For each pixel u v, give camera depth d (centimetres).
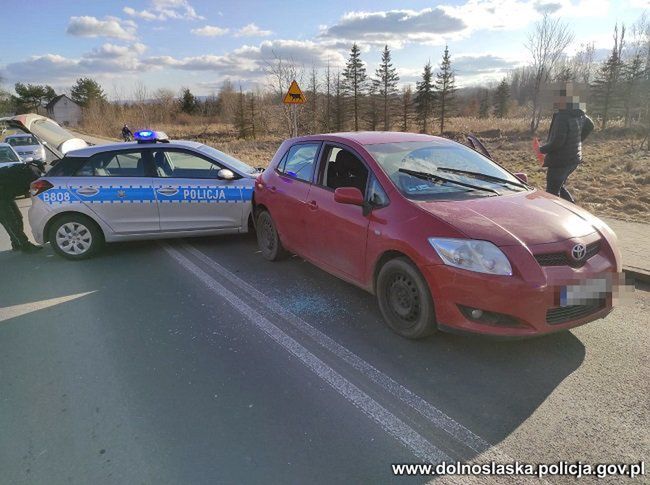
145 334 411
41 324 440
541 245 324
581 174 1211
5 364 368
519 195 403
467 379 327
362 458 256
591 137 2628
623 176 1130
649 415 283
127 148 655
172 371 349
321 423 286
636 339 371
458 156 464
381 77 5969
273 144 3553
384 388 319
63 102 9944
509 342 373
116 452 267
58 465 258
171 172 660
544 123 3803
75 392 326
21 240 692
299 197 503
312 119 4519
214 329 415
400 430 278
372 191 411
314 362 355
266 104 4662
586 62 3834
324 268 484
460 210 360
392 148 448
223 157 713
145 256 649
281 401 308
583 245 333
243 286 520
